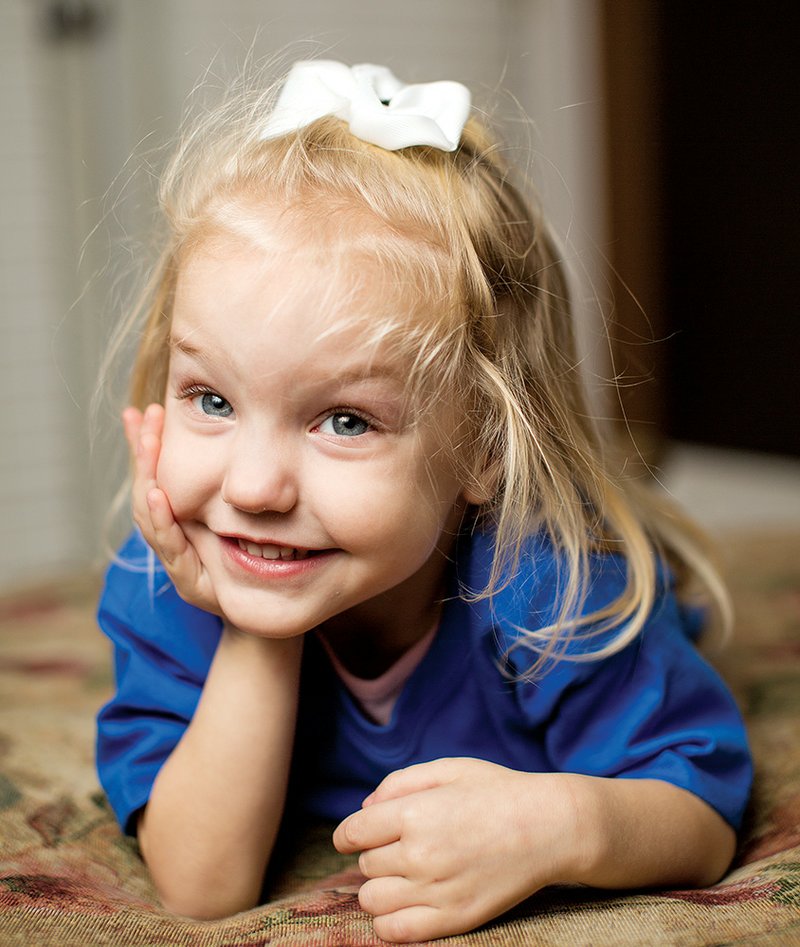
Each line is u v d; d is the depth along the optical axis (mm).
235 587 742
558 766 882
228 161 804
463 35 2746
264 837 813
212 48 2490
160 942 695
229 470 705
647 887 758
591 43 2879
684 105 2977
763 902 700
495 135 988
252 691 811
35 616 1432
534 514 859
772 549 1623
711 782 818
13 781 944
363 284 710
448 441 764
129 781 861
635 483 1094
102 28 2412
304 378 692
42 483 2430
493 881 677
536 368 896
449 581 871
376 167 778
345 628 876
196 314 714
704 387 3082
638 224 2977
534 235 923
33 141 2389
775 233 2873
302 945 676
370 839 696
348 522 704
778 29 2789
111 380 1132
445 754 907
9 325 2387
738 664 1206
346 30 2611
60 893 760
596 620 860
